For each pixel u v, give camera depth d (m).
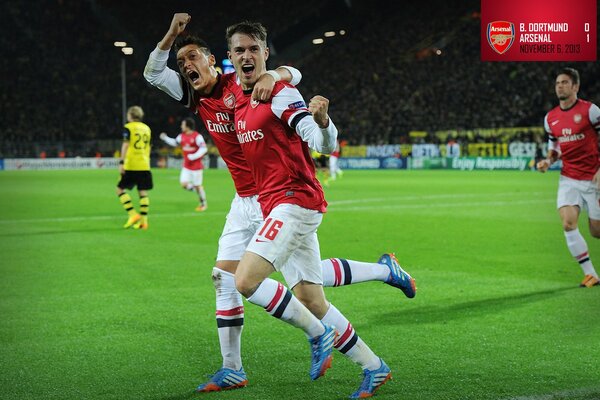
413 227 11.56
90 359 4.43
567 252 8.80
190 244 9.74
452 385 3.86
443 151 37.81
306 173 3.78
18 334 5.03
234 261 4.07
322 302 3.92
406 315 5.52
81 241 10.09
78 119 47.81
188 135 14.65
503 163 35.56
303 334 5.00
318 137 3.45
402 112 43.19
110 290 6.60
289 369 4.23
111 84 50.66
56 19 53.41
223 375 3.88
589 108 6.65
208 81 3.99
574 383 3.86
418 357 4.41
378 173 33.53
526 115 37.66
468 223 12.07
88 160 43.41
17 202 17.19
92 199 18.12
